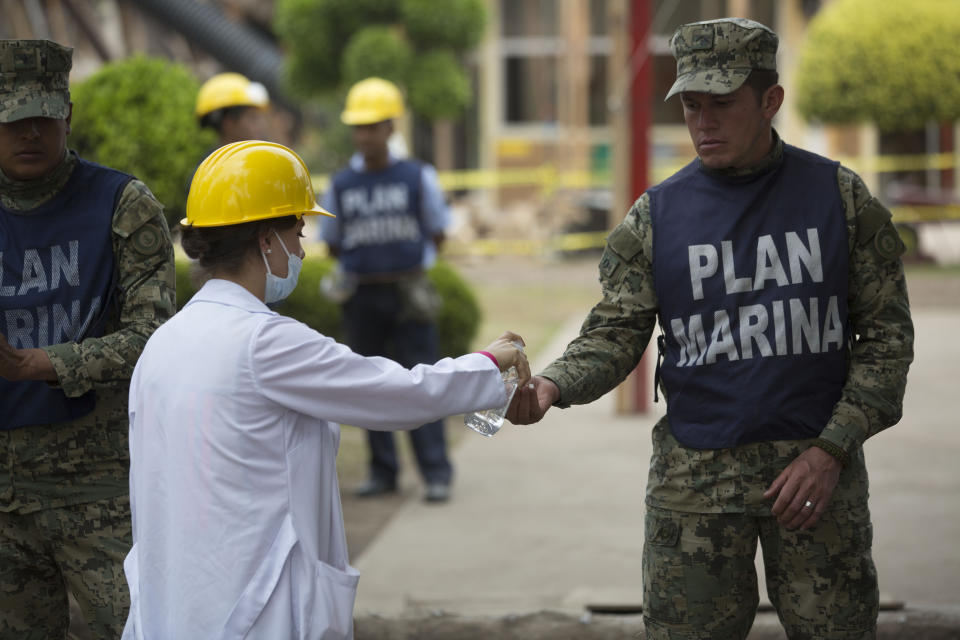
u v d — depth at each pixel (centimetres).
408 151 2198
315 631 247
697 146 283
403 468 747
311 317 811
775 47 280
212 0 2150
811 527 279
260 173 255
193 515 243
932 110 1602
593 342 300
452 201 2102
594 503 639
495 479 699
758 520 286
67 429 305
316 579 250
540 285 1631
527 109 2228
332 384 249
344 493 683
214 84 516
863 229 283
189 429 244
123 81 591
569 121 2167
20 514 307
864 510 285
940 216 1728
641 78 832
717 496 283
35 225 303
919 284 1498
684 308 287
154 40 2061
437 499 651
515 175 2197
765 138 284
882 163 2108
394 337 647
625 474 700
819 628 284
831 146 2206
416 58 1728
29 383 301
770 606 432
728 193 286
